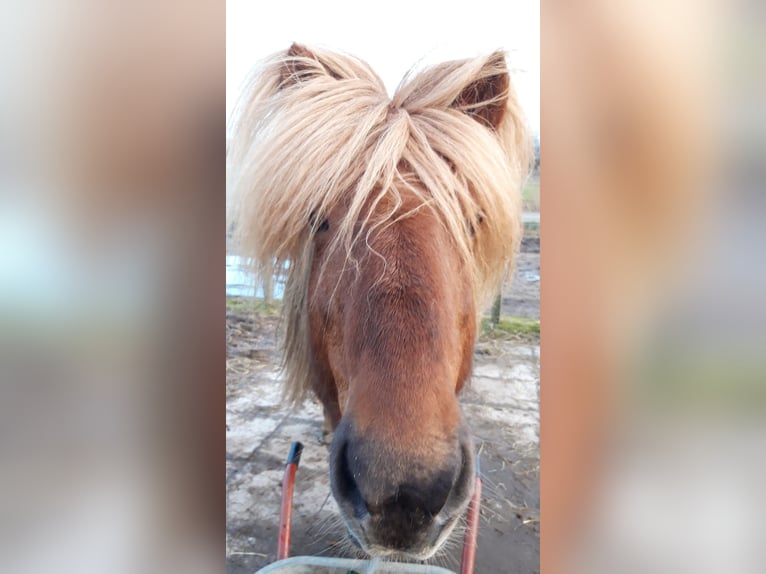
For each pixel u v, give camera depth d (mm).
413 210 642
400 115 730
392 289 586
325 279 706
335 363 690
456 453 582
